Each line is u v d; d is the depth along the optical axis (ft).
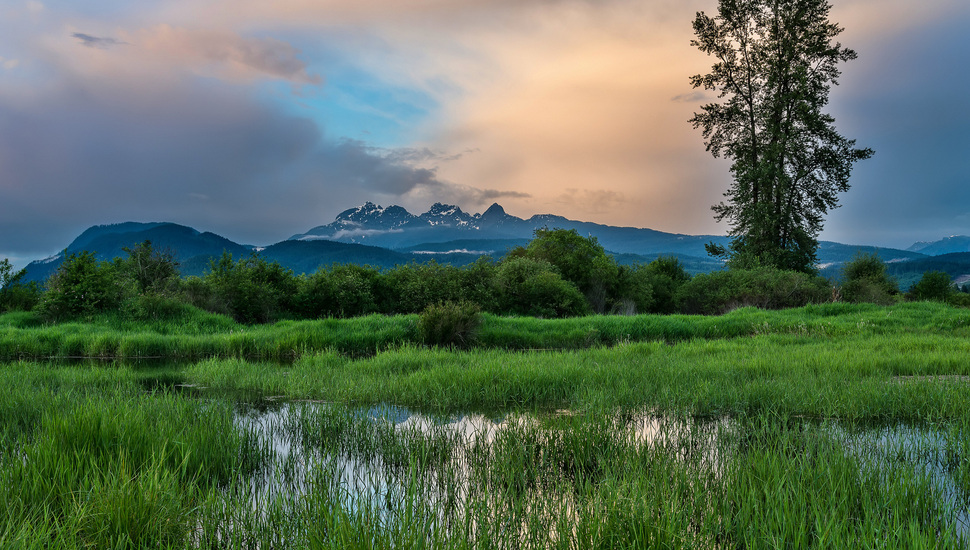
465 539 11.05
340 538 10.86
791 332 60.75
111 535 11.45
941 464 17.52
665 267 132.05
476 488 15.96
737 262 115.14
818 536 11.59
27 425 20.62
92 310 64.34
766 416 23.36
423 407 27.73
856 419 23.79
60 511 12.71
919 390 26.89
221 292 76.69
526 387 30.66
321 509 12.48
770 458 16.48
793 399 25.94
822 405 25.22
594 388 29.43
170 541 12.01
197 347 51.39
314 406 26.71
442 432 21.53
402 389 30.73
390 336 56.59
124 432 17.06
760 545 11.68
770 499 13.16
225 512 12.91
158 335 55.11
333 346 51.47
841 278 118.42
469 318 57.57
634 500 12.44
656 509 12.67
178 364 45.88
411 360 41.24
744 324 65.10
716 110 119.65
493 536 11.97
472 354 44.88
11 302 77.05
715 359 39.50
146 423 18.99
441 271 91.91
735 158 119.96
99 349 51.16
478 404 28.43
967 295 149.07
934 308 74.84
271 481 16.70
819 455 16.33
